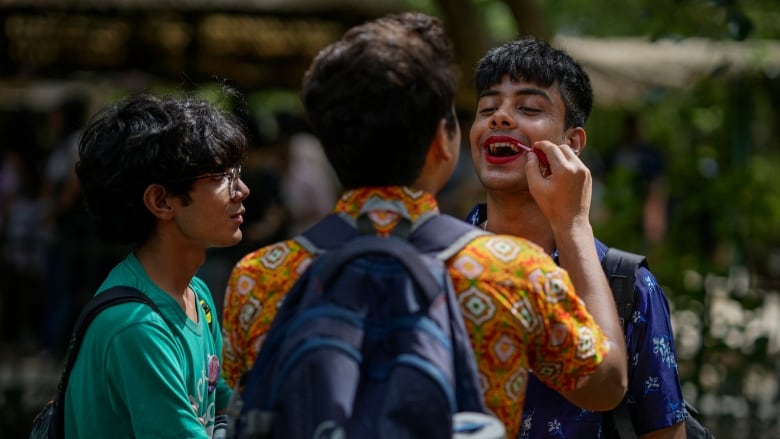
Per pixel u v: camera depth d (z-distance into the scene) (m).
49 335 9.73
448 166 2.50
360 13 11.49
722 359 7.51
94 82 14.11
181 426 2.99
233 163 3.21
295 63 12.88
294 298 2.34
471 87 8.77
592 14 17.22
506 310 2.33
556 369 2.44
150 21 12.25
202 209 3.15
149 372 2.98
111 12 11.70
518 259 2.37
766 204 8.05
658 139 14.38
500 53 3.34
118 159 3.11
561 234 2.75
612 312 2.63
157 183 3.11
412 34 2.40
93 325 3.04
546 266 2.40
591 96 3.43
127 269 3.19
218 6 11.59
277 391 2.22
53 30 12.38
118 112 3.19
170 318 3.13
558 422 3.10
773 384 7.52
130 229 3.17
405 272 2.27
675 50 12.08
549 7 16.88
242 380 2.45
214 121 3.19
